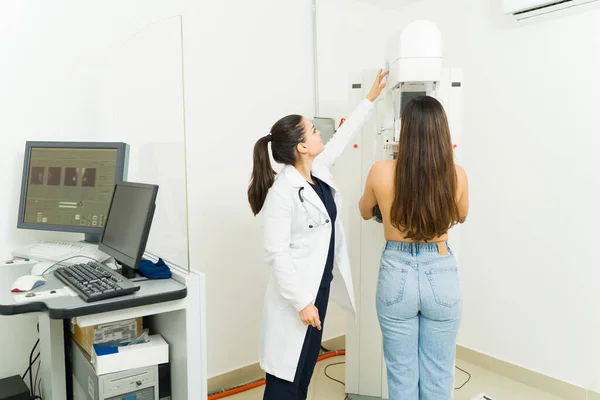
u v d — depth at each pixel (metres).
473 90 2.65
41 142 1.90
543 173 2.35
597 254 2.16
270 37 2.62
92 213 1.86
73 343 1.85
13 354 1.93
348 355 2.36
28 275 1.52
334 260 1.79
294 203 1.60
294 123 1.63
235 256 2.52
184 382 1.57
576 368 2.26
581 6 2.16
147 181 1.93
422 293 1.53
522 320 2.47
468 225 2.71
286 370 1.60
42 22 1.93
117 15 2.12
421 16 2.88
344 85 3.02
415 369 1.61
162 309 1.48
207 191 2.40
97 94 2.11
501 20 2.49
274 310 1.64
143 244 1.48
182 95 1.60
